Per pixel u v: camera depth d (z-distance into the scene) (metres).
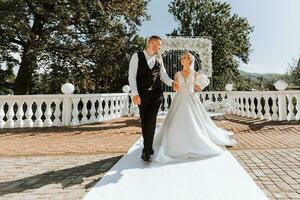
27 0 18.30
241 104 11.41
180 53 15.70
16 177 3.47
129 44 30.91
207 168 3.59
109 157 4.54
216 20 40.09
